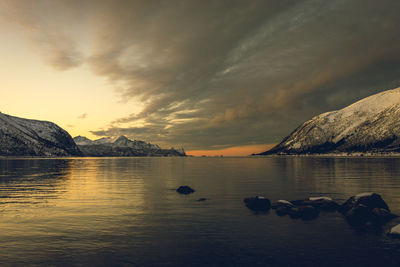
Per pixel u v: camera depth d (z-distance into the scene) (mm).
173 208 20891
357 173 57531
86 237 13727
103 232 14570
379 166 90625
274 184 37219
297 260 10859
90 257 11148
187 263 10578
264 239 13430
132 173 62688
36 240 13234
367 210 17422
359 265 10406
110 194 28109
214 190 31359
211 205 22188
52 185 36219
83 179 45750
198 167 98375
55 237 13711
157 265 10383
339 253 11586
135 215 18531
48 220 17062
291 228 15328
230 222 16688
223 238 13602
